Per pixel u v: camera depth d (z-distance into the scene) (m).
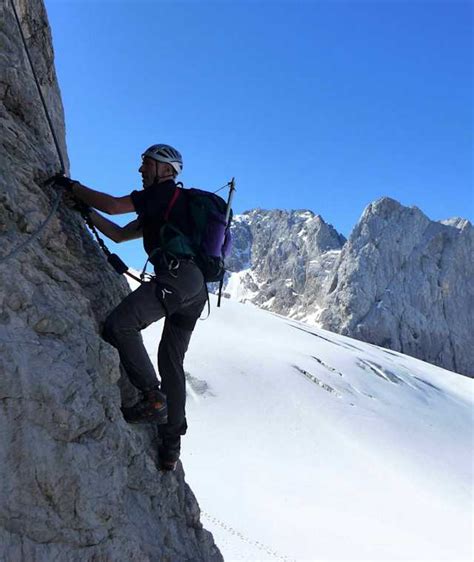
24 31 6.82
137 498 4.96
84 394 4.18
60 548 3.76
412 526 58.44
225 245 5.45
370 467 76.62
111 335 5.00
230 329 139.62
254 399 93.75
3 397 3.62
